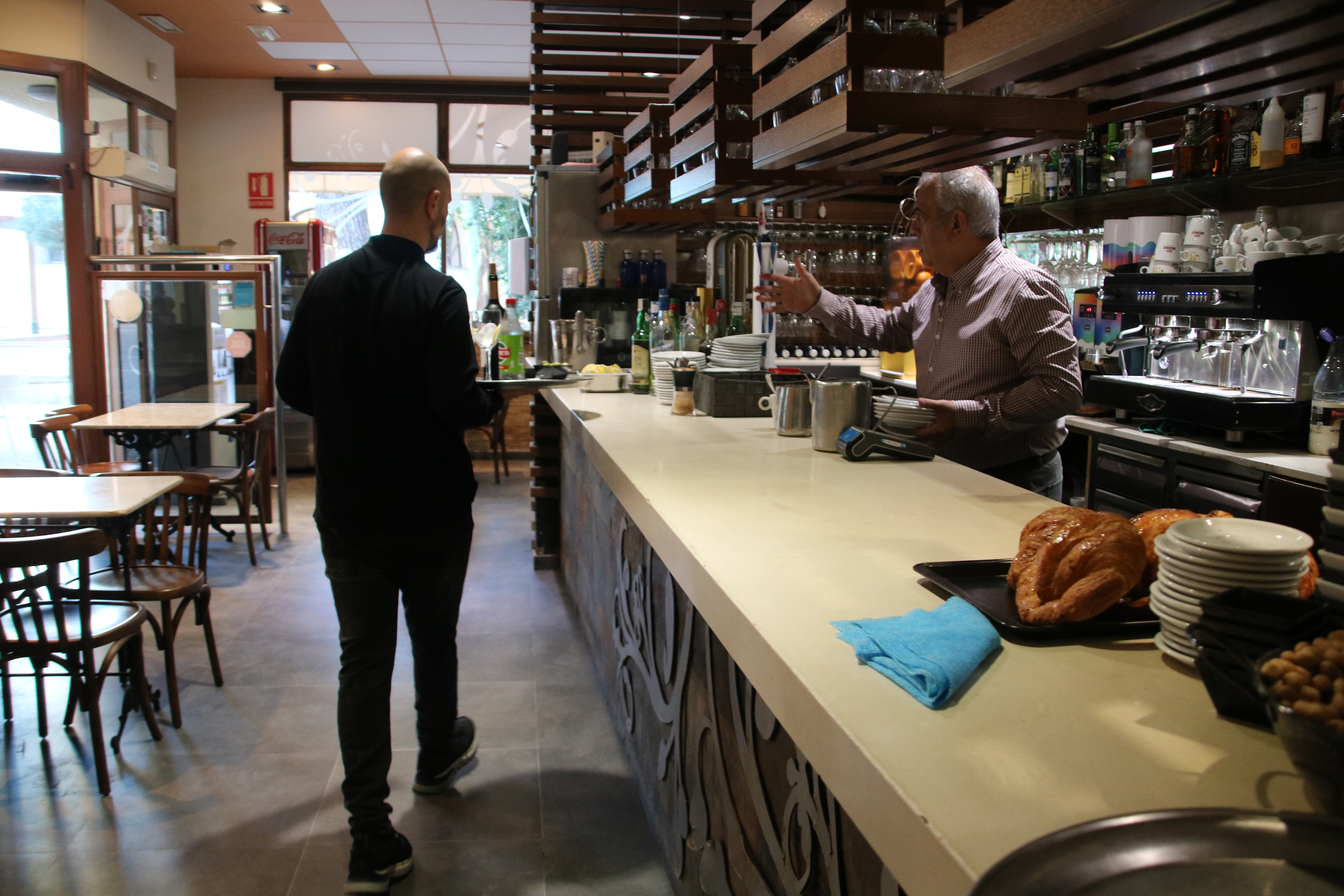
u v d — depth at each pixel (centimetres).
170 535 541
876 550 160
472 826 259
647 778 262
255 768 289
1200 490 328
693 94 353
